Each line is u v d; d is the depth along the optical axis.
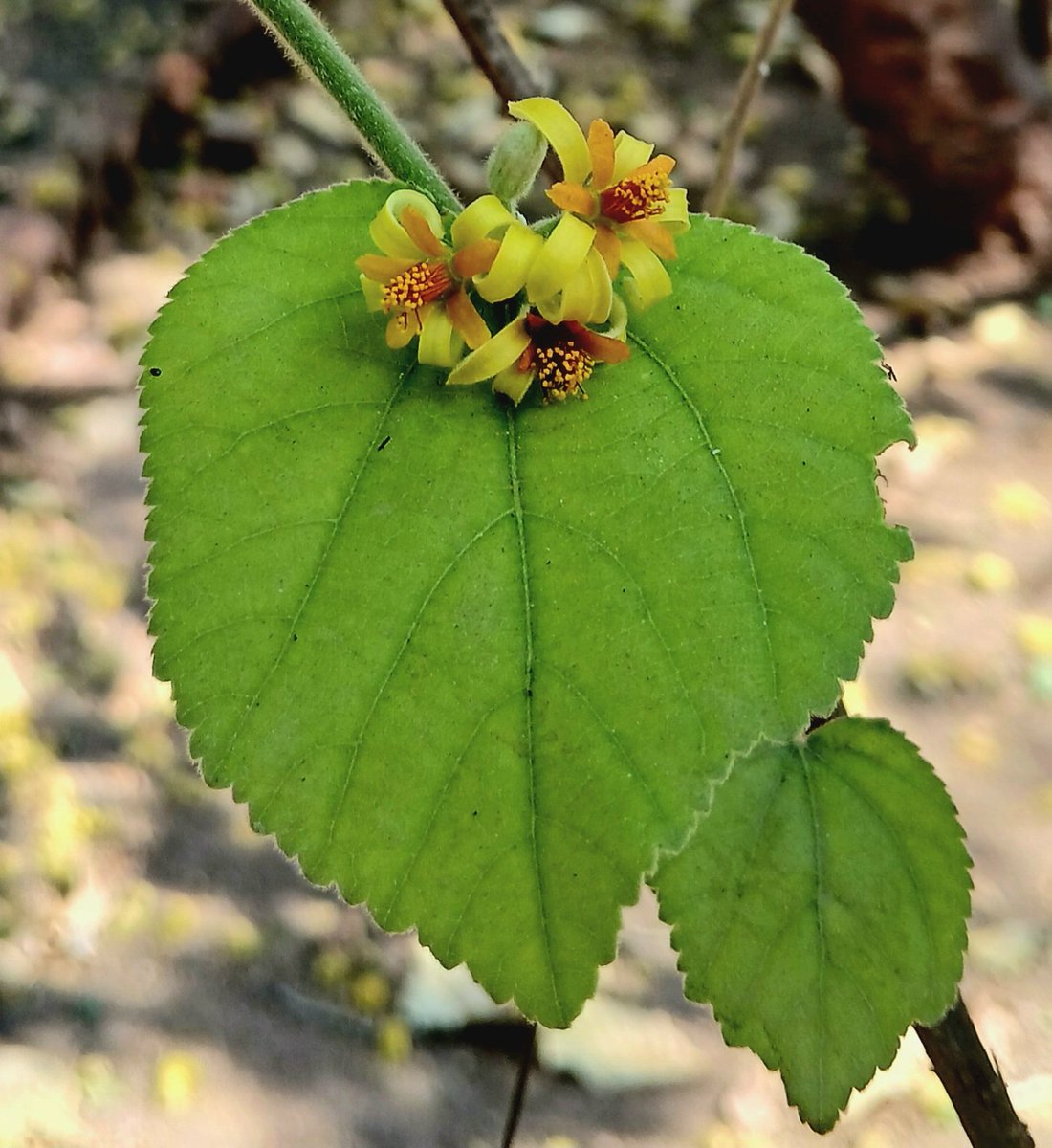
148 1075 0.74
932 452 1.11
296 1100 0.74
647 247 0.24
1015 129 1.21
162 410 0.24
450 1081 0.75
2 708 0.90
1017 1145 0.30
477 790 0.23
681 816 0.23
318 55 0.25
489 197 0.24
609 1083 0.75
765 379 0.25
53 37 1.39
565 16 1.59
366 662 0.24
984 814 0.88
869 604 0.24
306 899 0.83
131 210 1.30
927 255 1.30
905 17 1.17
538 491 0.24
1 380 1.12
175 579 0.24
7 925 0.80
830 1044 0.28
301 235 0.25
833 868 0.28
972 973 0.79
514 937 0.23
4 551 0.99
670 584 0.24
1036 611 1.00
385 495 0.24
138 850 0.85
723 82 1.51
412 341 0.25
